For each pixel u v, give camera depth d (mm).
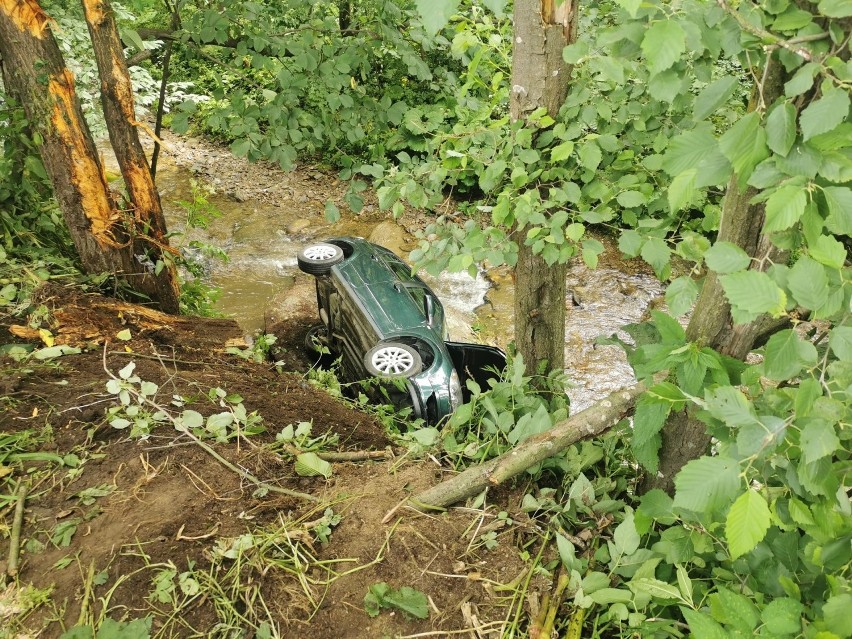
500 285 8117
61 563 2207
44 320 3465
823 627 1486
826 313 1365
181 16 4734
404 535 2445
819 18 1482
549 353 3877
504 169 2852
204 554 2291
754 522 1358
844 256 1375
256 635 2062
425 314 5148
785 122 1357
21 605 2074
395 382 4223
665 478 2557
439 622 2154
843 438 1551
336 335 5738
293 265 8289
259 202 9734
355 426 3465
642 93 2941
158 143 4566
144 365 3381
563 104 3051
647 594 2045
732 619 1519
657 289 7961
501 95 3527
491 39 3363
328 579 2268
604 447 2918
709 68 2100
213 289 7293
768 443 1446
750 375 1905
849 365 1479
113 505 2451
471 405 3086
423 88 6953
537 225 3348
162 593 2121
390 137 4789
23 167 3938
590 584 2188
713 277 2109
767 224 1360
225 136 11305
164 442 2791
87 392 3021
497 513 2598
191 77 11711
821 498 1682
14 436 2668
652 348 2143
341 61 4359
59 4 7211
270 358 6047
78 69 7785
